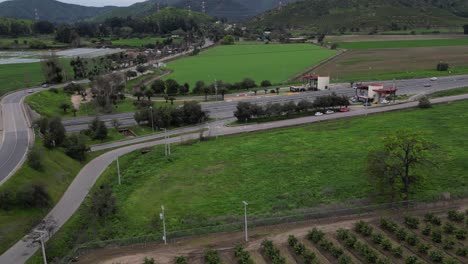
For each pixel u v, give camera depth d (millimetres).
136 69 190750
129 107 123125
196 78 171750
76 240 50281
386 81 150500
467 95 120188
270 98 130250
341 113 107688
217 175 69375
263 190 62375
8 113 104188
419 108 107438
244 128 98562
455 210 51719
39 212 55562
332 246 44281
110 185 67688
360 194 58719
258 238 48000
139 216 55938
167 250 46562
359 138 84375
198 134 95250
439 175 62625
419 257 42938
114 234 51344
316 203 56875
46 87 147375
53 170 67812
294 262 42844
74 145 79375
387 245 44094
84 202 60156
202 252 45656
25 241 48875
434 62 185875
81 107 122125
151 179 69438
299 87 143750
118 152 84562
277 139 87812
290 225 50719
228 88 145875
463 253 42719
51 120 82188
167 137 94375
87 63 189125
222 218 53656
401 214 51812
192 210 56906
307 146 81500
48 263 45344
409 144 54781
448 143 76875
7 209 53469
